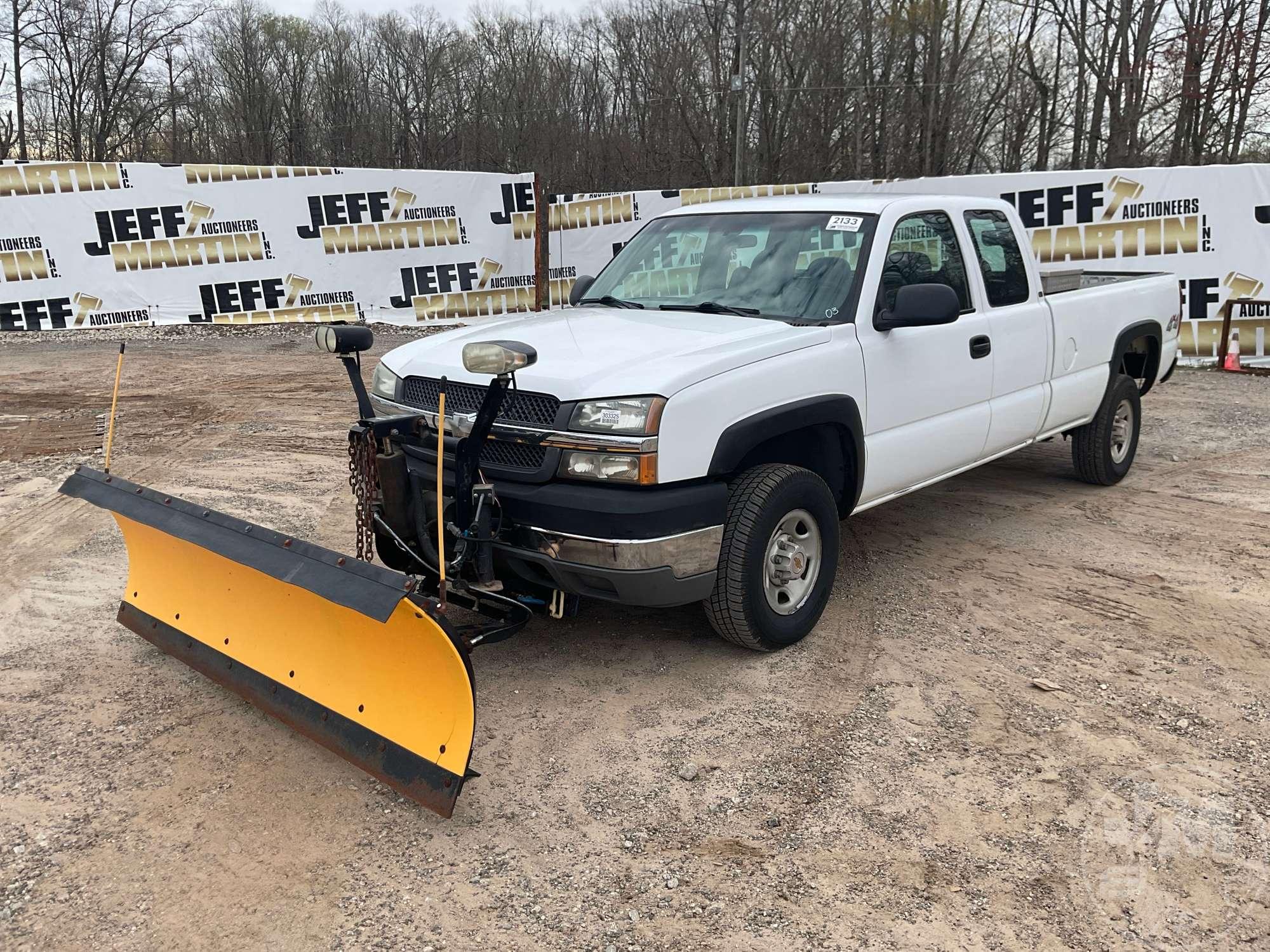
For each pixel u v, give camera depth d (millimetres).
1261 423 9289
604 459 3559
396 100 43969
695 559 3715
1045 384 5852
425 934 2621
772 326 4254
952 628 4586
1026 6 30984
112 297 13398
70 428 8477
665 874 2869
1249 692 3973
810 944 2584
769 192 13656
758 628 4078
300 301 13953
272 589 3525
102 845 2977
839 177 33156
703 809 3182
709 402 3674
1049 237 12609
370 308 14188
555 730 3658
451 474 3855
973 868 2895
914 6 31609
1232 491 6914
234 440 8141
